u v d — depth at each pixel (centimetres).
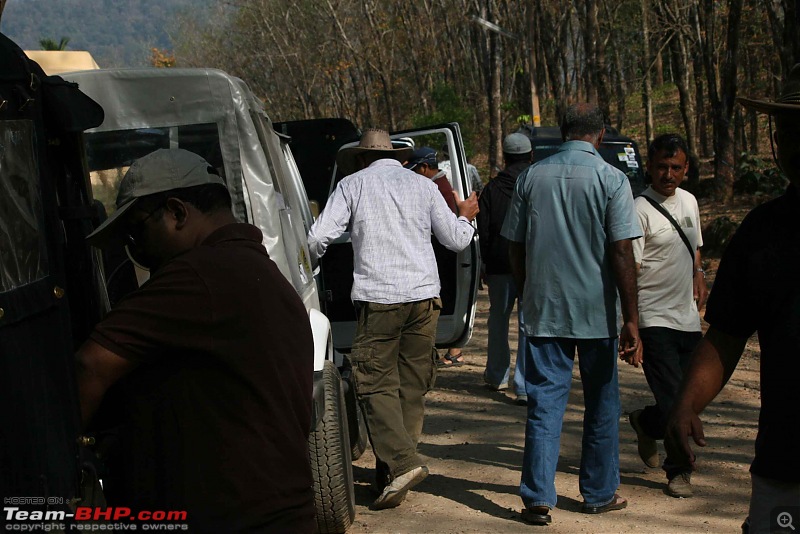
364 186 522
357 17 4738
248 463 227
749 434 634
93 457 228
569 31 4262
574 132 484
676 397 275
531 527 474
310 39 5175
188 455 227
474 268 747
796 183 252
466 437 655
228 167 426
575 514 492
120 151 447
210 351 226
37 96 223
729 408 700
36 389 204
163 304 226
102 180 452
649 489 532
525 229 488
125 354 225
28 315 203
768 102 248
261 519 227
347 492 452
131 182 241
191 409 227
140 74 425
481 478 562
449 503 518
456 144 776
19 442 194
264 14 5312
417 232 522
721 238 1416
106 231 243
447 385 821
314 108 5409
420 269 518
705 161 3072
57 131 242
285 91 6159
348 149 552
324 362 464
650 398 738
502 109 3912
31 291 206
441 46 4906
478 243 752
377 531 476
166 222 242
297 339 239
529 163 756
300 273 461
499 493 534
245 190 426
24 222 207
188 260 230
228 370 227
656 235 511
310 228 573
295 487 233
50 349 213
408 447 506
